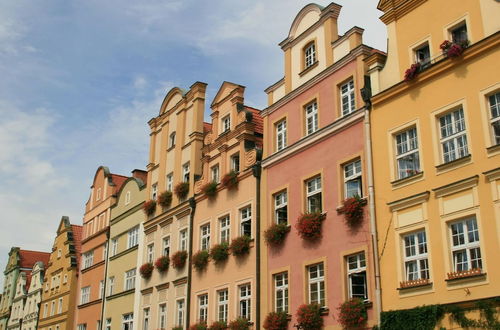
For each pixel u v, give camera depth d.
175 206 34.91
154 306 34.91
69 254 51.09
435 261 18.38
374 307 20.17
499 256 16.69
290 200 25.64
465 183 18.03
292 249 24.84
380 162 21.22
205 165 33.06
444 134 19.41
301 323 22.62
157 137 40.44
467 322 16.97
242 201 28.95
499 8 18.38
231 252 28.56
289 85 27.45
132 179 42.16
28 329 61.75
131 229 40.53
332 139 23.92
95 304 43.41
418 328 18.19
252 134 30.34
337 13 25.73
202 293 30.44
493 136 17.83
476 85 18.45
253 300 26.42
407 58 21.22
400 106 20.91
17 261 73.19
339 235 22.50
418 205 19.39
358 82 23.16
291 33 27.92
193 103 36.38
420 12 21.11
